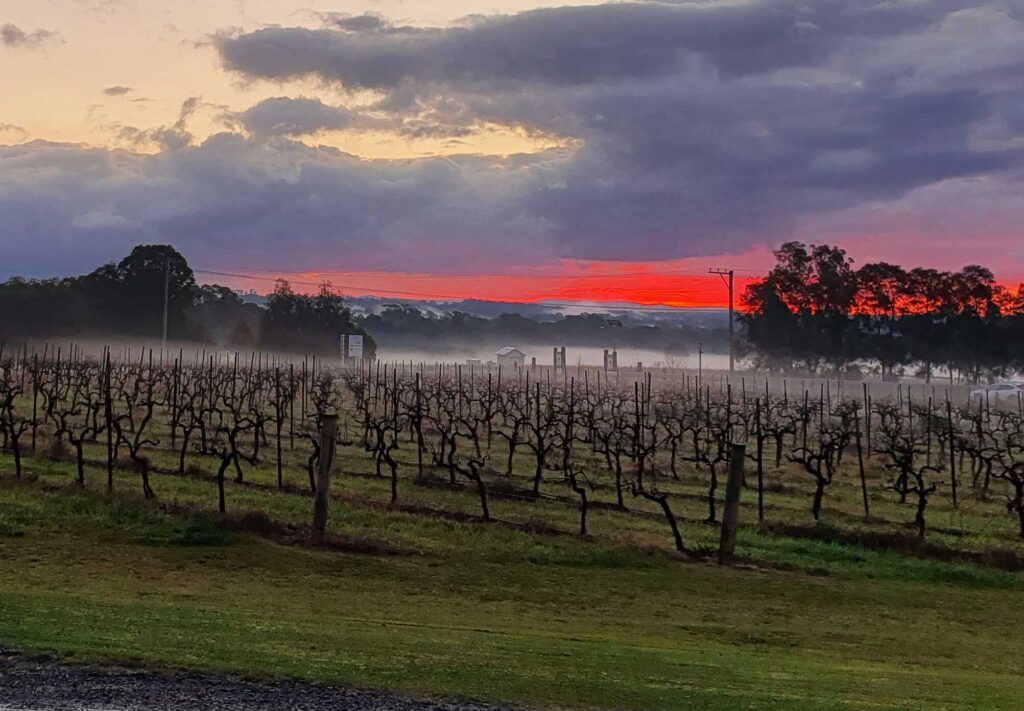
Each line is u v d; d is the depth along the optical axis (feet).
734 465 60.85
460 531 62.75
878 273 282.97
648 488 89.86
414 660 30.53
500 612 46.50
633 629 44.68
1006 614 53.16
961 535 74.23
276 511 63.87
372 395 195.11
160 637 31.12
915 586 58.44
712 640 43.57
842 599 53.98
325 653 30.48
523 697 26.66
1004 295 274.16
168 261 270.05
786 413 170.50
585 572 55.93
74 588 44.60
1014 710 30.68
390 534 60.80
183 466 78.43
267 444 104.47
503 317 568.00
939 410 178.09
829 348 282.36
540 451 83.71
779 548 65.77
